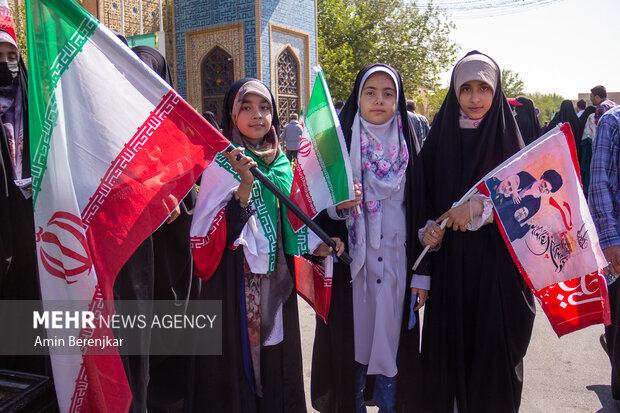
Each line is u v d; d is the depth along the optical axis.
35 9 1.59
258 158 2.02
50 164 1.58
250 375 1.96
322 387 2.22
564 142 1.96
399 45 14.75
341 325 2.14
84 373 1.59
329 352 2.19
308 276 2.23
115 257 1.65
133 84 1.70
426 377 2.15
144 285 1.97
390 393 2.18
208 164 1.79
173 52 8.91
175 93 1.73
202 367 1.93
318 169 2.02
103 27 1.66
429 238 2.04
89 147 1.64
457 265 2.07
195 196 2.56
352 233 2.13
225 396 1.92
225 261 1.93
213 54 8.59
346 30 13.83
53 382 1.67
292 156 8.75
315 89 2.03
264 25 8.16
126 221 1.67
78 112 1.63
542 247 1.96
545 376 2.90
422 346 2.19
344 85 13.35
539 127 5.76
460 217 1.98
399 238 2.16
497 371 2.03
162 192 1.72
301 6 9.09
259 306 1.99
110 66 1.67
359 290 2.16
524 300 2.06
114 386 1.61
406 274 2.15
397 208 2.16
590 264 1.97
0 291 2.02
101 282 1.61
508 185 1.96
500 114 2.11
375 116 2.09
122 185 1.67
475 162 2.09
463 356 2.06
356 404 2.23
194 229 1.88
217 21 8.38
